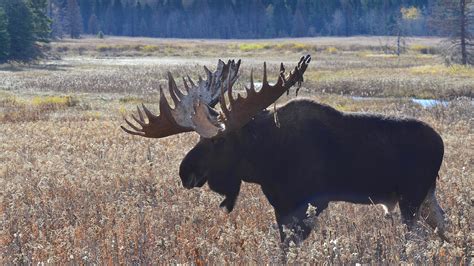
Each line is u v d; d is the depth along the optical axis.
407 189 32.56
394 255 28.64
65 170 49.56
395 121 32.69
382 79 184.62
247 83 175.00
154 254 29.67
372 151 32.25
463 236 29.20
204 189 43.16
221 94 31.78
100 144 66.75
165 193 42.34
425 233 31.53
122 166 52.31
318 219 34.28
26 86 163.50
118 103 125.19
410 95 152.88
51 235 32.91
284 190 32.50
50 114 105.44
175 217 36.31
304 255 27.44
